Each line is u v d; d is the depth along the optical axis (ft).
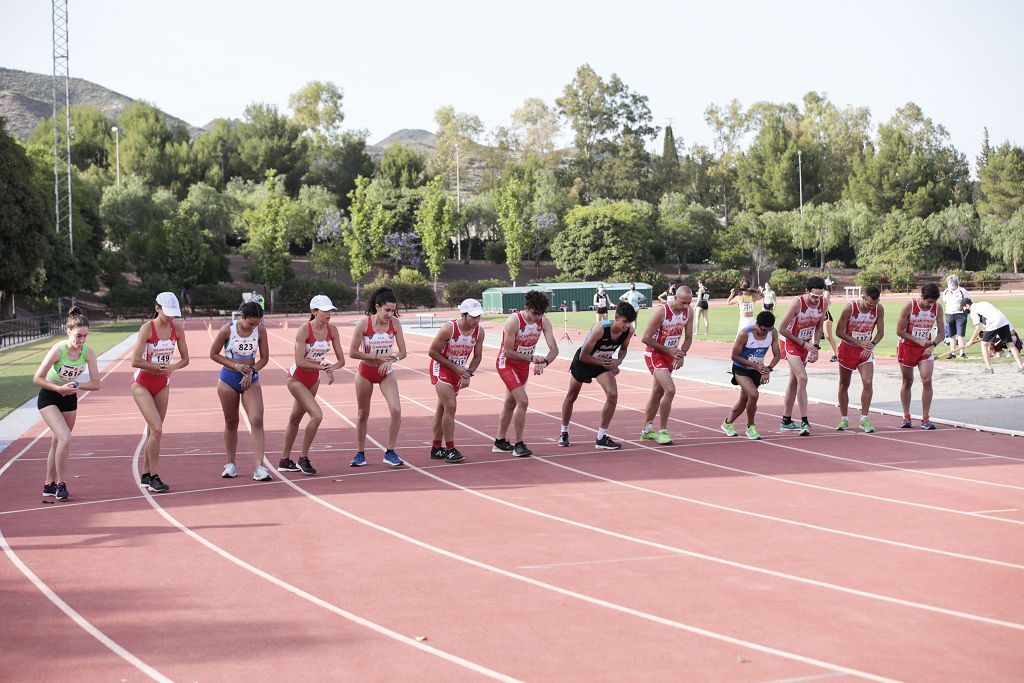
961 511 37.70
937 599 26.81
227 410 45.93
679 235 437.99
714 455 51.65
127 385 99.66
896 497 40.47
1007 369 87.51
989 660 22.18
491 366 110.42
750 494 41.55
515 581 29.19
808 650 23.00
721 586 28.35
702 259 463.42
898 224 426.92
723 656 22.68
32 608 27.25
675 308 53.88
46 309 263.70
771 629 24.54
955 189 485.56
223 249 351.67
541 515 38.06
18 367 119.75
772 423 63.26
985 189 444.96
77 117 465.88
